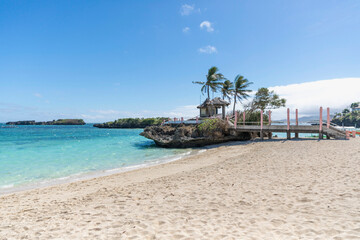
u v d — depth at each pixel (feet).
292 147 56.59
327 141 62.44
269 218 15.78
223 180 28.37
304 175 27.43
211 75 127.54
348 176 25.31
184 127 90.99
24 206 23.63
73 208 20.89
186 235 13.80
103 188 30.30
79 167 51.88
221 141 89.15
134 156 68.18
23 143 108.06
